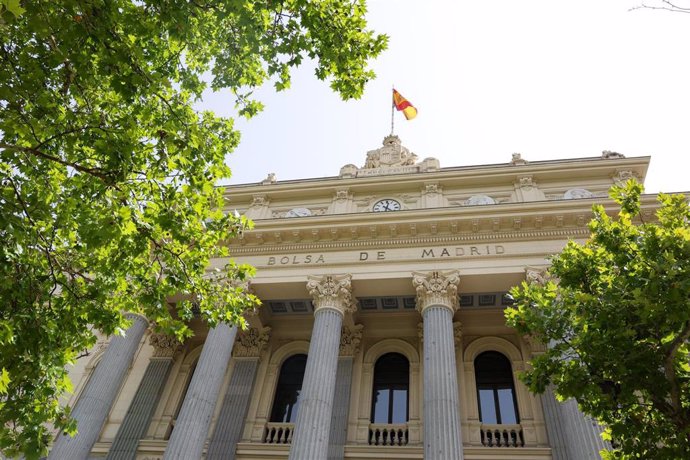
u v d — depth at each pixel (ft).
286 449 63.26
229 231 39.37
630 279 30.83
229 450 63.62
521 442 60.13
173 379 75.31
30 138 31.99
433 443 48.11
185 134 35.60
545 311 34.91
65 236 37.60
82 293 37.37
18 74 30.91
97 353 81.25
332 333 60.59
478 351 70.69
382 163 87.61
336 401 65.98
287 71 40.55
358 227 69.10
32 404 33.06
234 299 39.88
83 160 35.17
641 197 62.64
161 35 37.52
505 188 75.56
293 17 37.83
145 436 67.67
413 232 67.62
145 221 35.73
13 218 29.45
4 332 27.07
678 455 28.32
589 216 63.62
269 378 73.05
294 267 68.80
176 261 37.86
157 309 37.04
